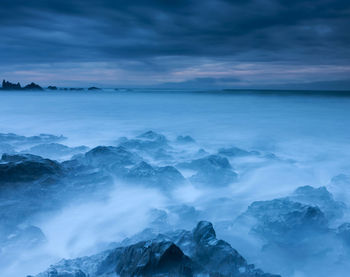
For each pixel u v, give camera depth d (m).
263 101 68.31
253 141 22.58
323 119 33.91
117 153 12.73
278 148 20.06
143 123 31.38
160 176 10.70
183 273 5.08
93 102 63.75
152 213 8.43
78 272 5.20
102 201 9.18
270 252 6.61
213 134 25.48
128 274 5.11
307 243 6.74
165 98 83.94
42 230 7.67
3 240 6.69
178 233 6.66
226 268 5.29
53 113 39.91
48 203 8.33
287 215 7.39
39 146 15.14
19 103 58.88
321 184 12.12
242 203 10.02
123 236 7.62
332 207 8.82
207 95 108.62
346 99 76.25
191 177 11.55
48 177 9.44
